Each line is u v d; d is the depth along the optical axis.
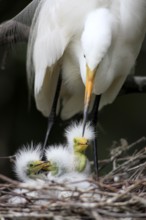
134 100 15.40
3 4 13.73
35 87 11.78
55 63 11.73
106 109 15.29
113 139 15.01
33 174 10.34
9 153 15.02
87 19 11.05
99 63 10.64
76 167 10.43
